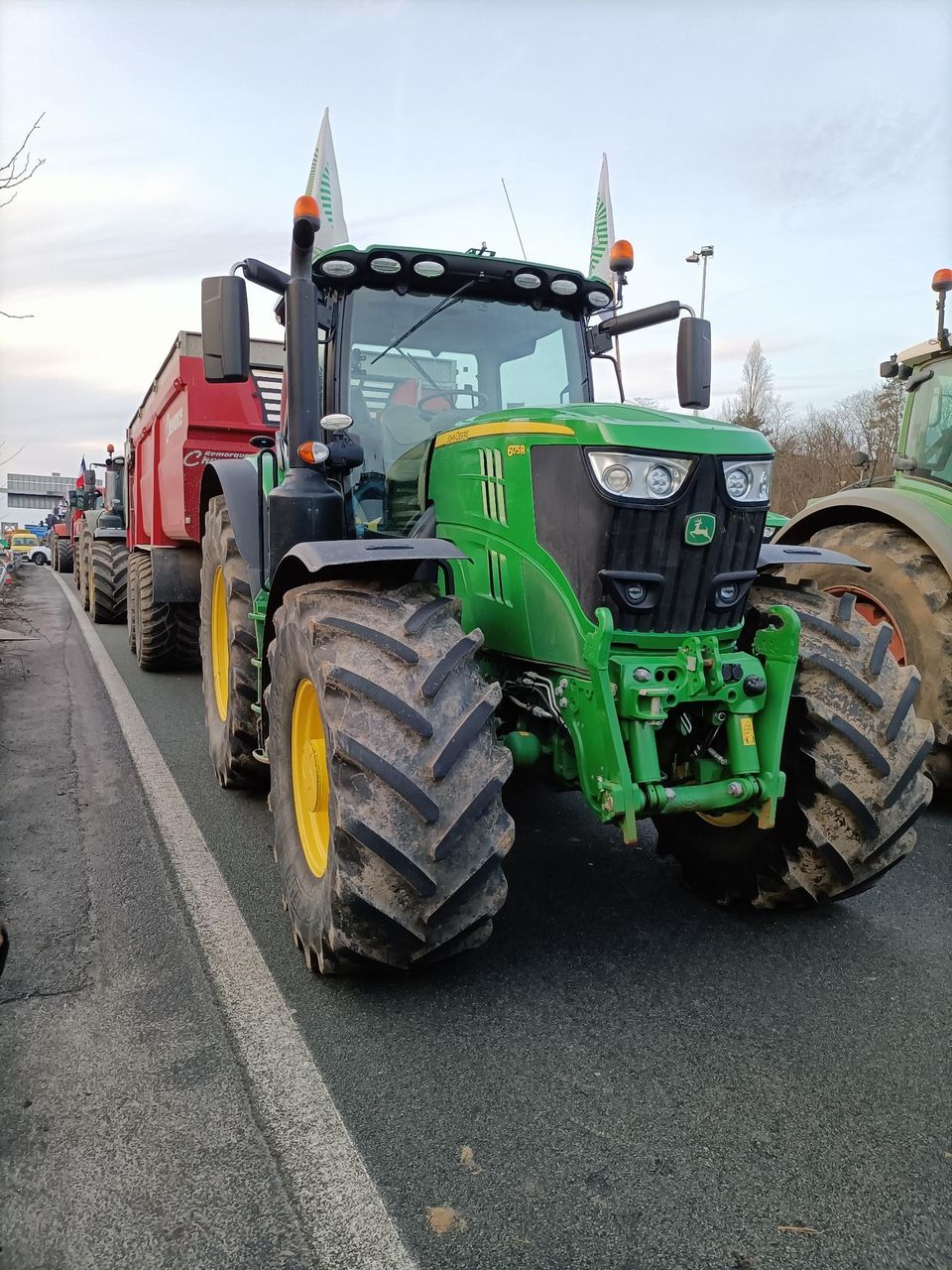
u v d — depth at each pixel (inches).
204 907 135.5
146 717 255.0
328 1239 74.7
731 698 114.7
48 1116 89.0
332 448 142.1
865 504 203.5
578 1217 77.2
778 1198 79.7
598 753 110.4
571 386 162.9
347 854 99.4
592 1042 102.7
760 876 130.0
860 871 123.3
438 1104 91.5
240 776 183.2
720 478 112.4
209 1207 77.9
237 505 172.9
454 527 134.5
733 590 117.0
